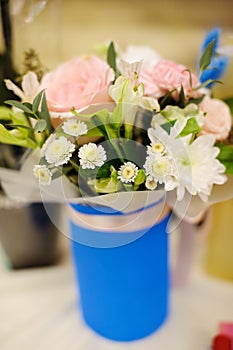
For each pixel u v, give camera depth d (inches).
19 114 16.4
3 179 19.3
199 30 34.0
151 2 36.3
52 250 25.3
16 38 18.9
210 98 18.5
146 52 20.0
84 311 21.1
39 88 16.5
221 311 21.8
